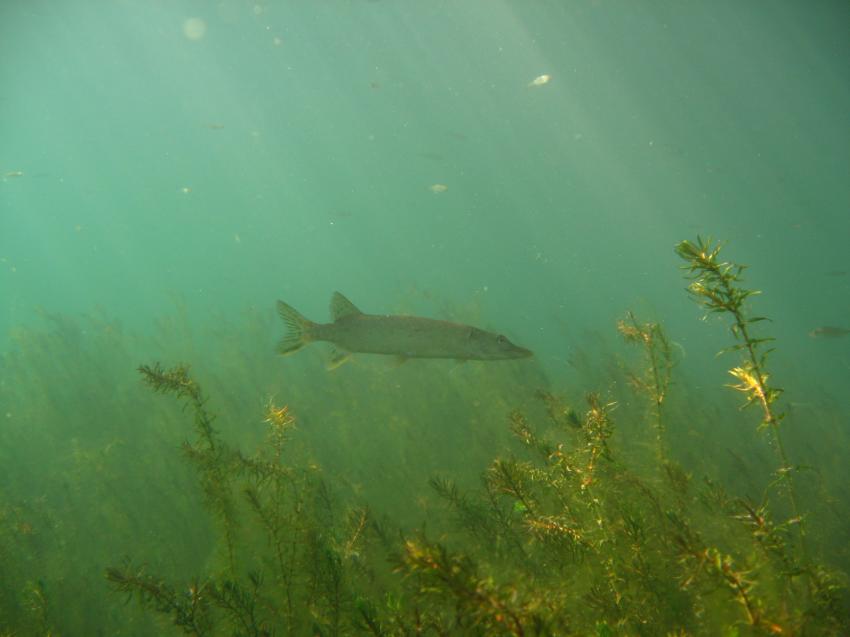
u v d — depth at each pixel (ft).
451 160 264.93
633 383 14.34
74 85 139.44
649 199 342.23
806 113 238.27
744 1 126.93
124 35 119.34
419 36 144.56
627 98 212.02
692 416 24.77
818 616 7.74
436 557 5.40
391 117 206.08
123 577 9.95
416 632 7.32
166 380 12.27
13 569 17.76
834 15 129.39
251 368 39.04
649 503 10.62
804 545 8.14
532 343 78.48
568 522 9.56
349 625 9.51
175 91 161.89
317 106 186.80
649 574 9.01
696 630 8.89
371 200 355.36
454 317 43.57
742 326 8.15
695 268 8.39
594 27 146.82
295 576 10.82
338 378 34.37
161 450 27.76
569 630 6.41
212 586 10.07
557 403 16.92
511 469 10.59
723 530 11.17
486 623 5.84
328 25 128.67
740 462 19.17
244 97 174.50
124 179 261.03
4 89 129.39
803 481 20.94
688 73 189.16
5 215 277.85
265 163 264.31
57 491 27.81
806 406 31.17
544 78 59.93
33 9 95.71
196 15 114.83
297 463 18.13
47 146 191.31
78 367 39.29
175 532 22.04
